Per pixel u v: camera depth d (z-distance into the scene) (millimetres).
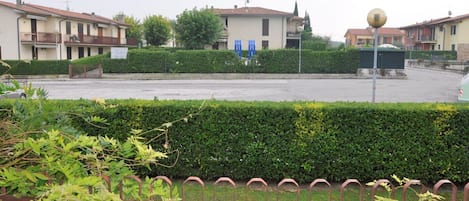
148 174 5539
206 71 29953
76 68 28969
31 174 2080
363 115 5301
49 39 35719
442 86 21594
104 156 2496
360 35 77438
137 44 52375
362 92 18672
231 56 29859
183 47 41750
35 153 2166
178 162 5496
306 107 5359
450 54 49188
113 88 21281
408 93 18312
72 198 1789
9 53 33375
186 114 5379
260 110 5383
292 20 52125
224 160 5488
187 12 40594
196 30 40094
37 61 29469
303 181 5457
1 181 2117
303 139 5371
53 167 2135
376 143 5312
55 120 2732
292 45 51188
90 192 2008
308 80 26109
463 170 5273
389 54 28453
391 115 5270
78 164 2215
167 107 5402
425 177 5305
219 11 47812
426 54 50156
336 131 5336
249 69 29891
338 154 5359
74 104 4566
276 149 5410
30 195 2227
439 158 5270
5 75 2896
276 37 46938
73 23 39938
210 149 5469
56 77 29250
